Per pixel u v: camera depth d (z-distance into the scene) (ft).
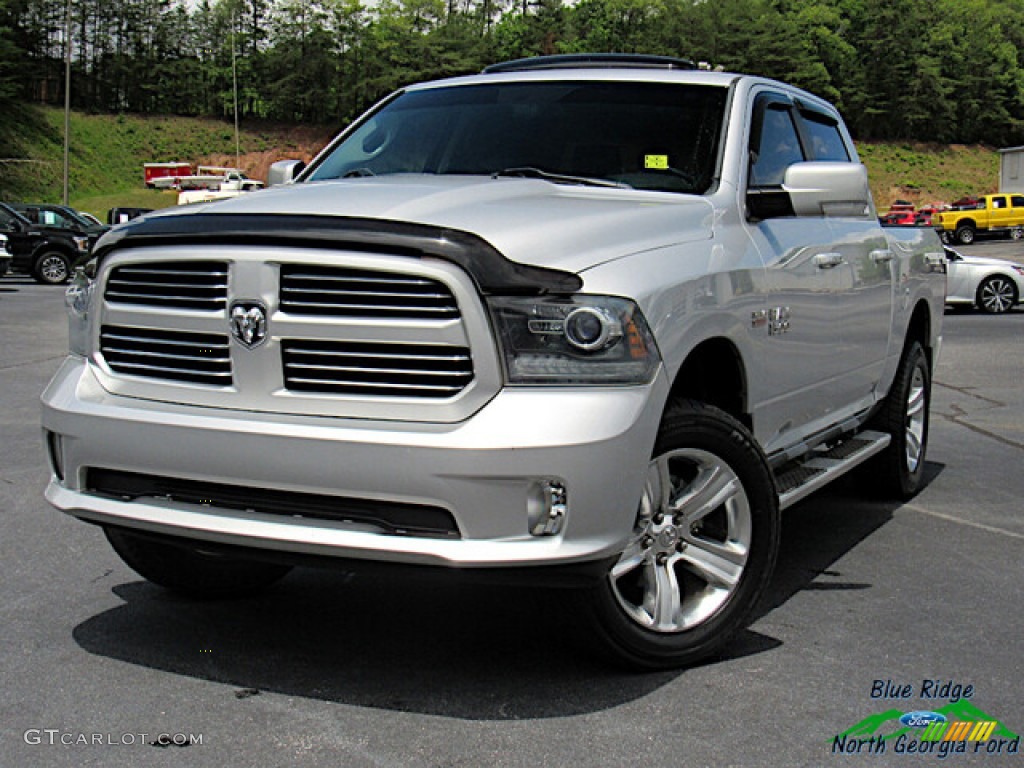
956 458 25.82
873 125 401.08
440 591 15.35
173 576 14.48
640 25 422.82
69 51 166.40
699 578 12.95
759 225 14.69
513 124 15.94
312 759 10.28
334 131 396.16
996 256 128.57
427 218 11.37
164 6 399.85
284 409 11.19
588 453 10.64
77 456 12.19
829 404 17.19
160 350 12.01
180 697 11.72
